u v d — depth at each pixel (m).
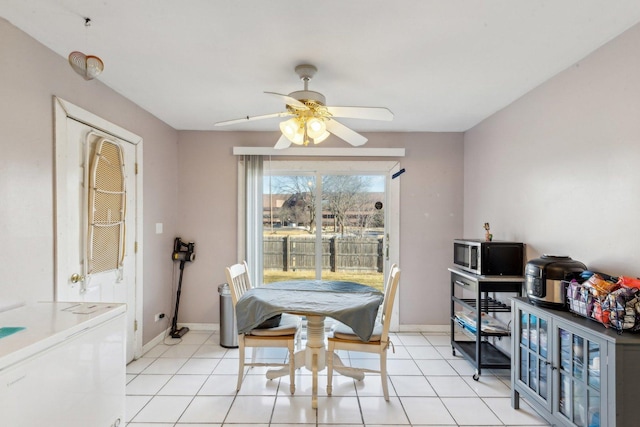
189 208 3.80
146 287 3.17
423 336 3.69
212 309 3.80
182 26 1.77
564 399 1.83
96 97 2.42
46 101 1.97
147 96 2.77
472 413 2.24
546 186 2.44
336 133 2.47
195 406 2.29
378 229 3.95
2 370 1.14
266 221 3.96
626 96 1.79
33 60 1.87
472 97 2.78
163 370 2.83
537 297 2.04
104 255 2.52
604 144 1.93
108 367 1.68
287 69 2.28
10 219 1.72
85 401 1.52
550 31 1.80
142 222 3.07
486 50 2.01
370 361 3.08
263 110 3.13
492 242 2.72
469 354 2.94
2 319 1.55
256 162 3.74
